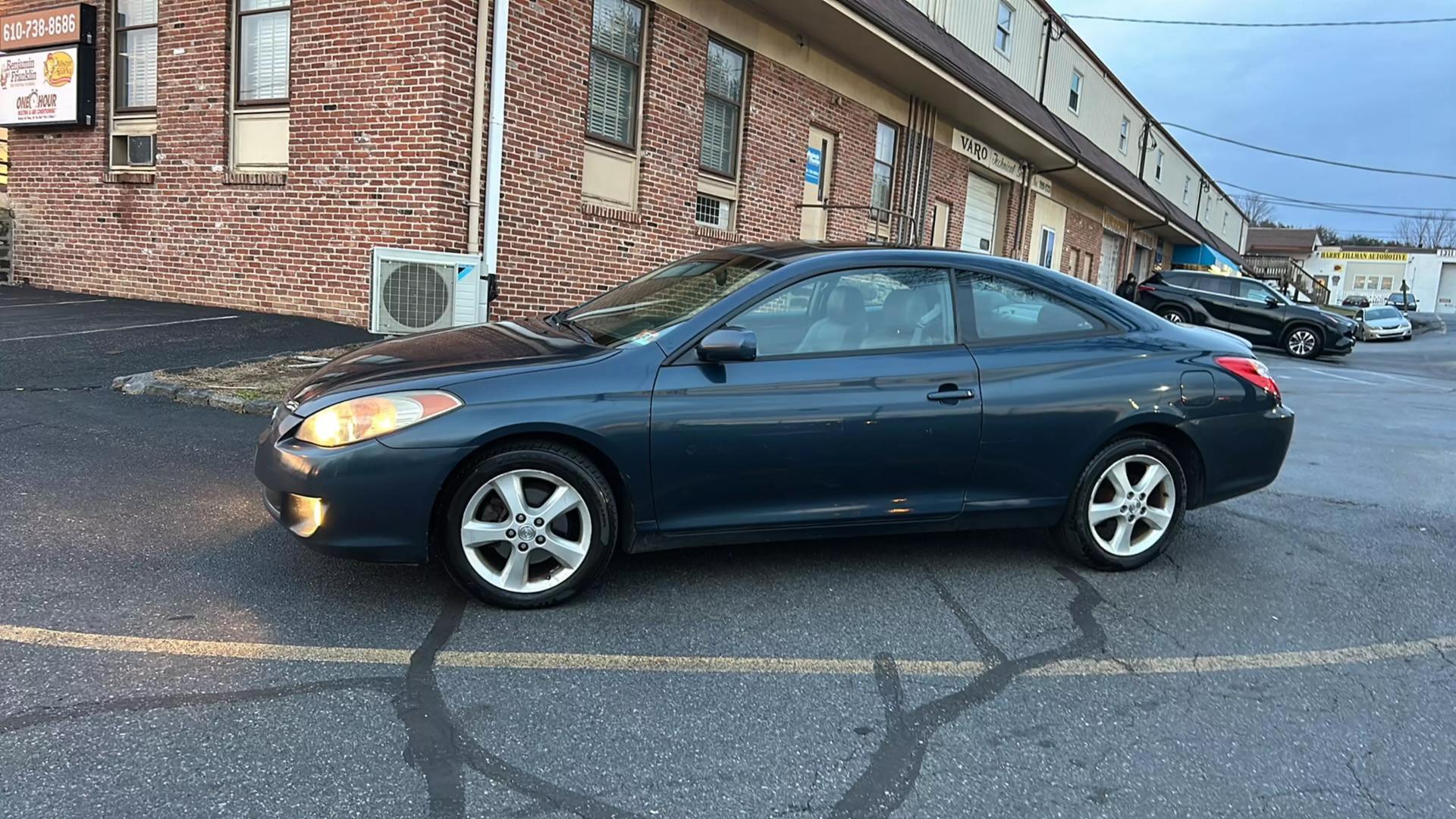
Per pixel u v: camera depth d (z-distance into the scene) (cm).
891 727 282
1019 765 263
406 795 235
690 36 1141
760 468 362
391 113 905
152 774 237
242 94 1008
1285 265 5784
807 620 359
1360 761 273
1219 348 439
